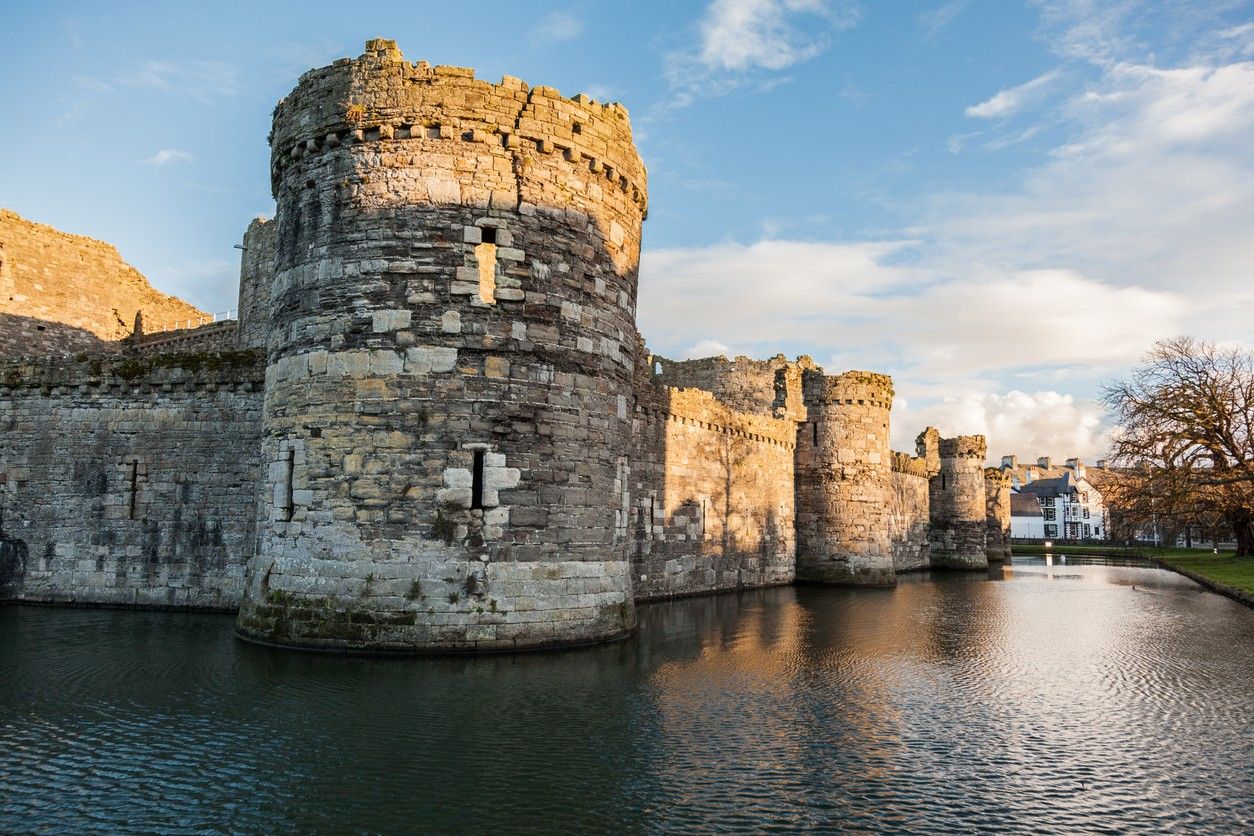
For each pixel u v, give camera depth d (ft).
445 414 53.52
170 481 77.97
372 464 52.95
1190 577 156.04
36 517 80.18
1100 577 162.91
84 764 33.99
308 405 55.06
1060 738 40.96
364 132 56.08
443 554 52.54
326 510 53.36
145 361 79.51
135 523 78.28
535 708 42.47
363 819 29.07
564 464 56.95
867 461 131.44
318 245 56.54
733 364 147.95
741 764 35.63
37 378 80.89
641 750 36.94
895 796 32.53
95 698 43.24
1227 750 39.37
